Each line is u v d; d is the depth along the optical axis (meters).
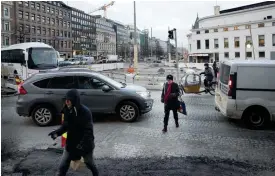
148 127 8.83
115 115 10.55
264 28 53.69
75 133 4.45
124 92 9.40
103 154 6.40
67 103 4.38
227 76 8.91
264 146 6.94
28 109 9.18
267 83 8.37
